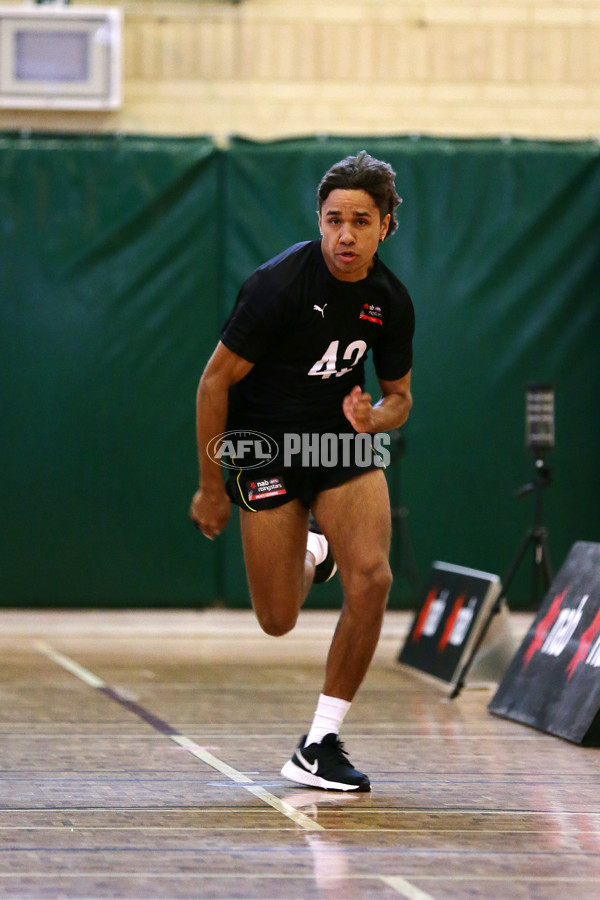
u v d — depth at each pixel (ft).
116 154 85.81
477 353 86.89
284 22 89.35
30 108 87.66
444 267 86.69
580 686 43.88
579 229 87.20
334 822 30.86
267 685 55.36
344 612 34.14
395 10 89.61
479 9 89.76
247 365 33.24
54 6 87.25
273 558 34.27
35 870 26.40
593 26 89.92
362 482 33.71
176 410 86.22
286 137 87.71
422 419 86.53
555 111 90.12
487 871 26.73
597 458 87.25
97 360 85.87
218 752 40.11
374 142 86.94
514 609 87.45
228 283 86.17
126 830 29.86
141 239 85.87
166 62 88.99
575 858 27.94
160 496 86.12
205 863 27.04
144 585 86.07
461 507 86.63
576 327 87.20
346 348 33.63
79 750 40.22
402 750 41.16
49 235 85.51
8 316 85.56
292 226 85.81
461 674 53.62
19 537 85.71
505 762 39.27
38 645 69.31
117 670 59.62
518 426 86.94
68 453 85.87
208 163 86.07
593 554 48.14
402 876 26.22
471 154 86.79
